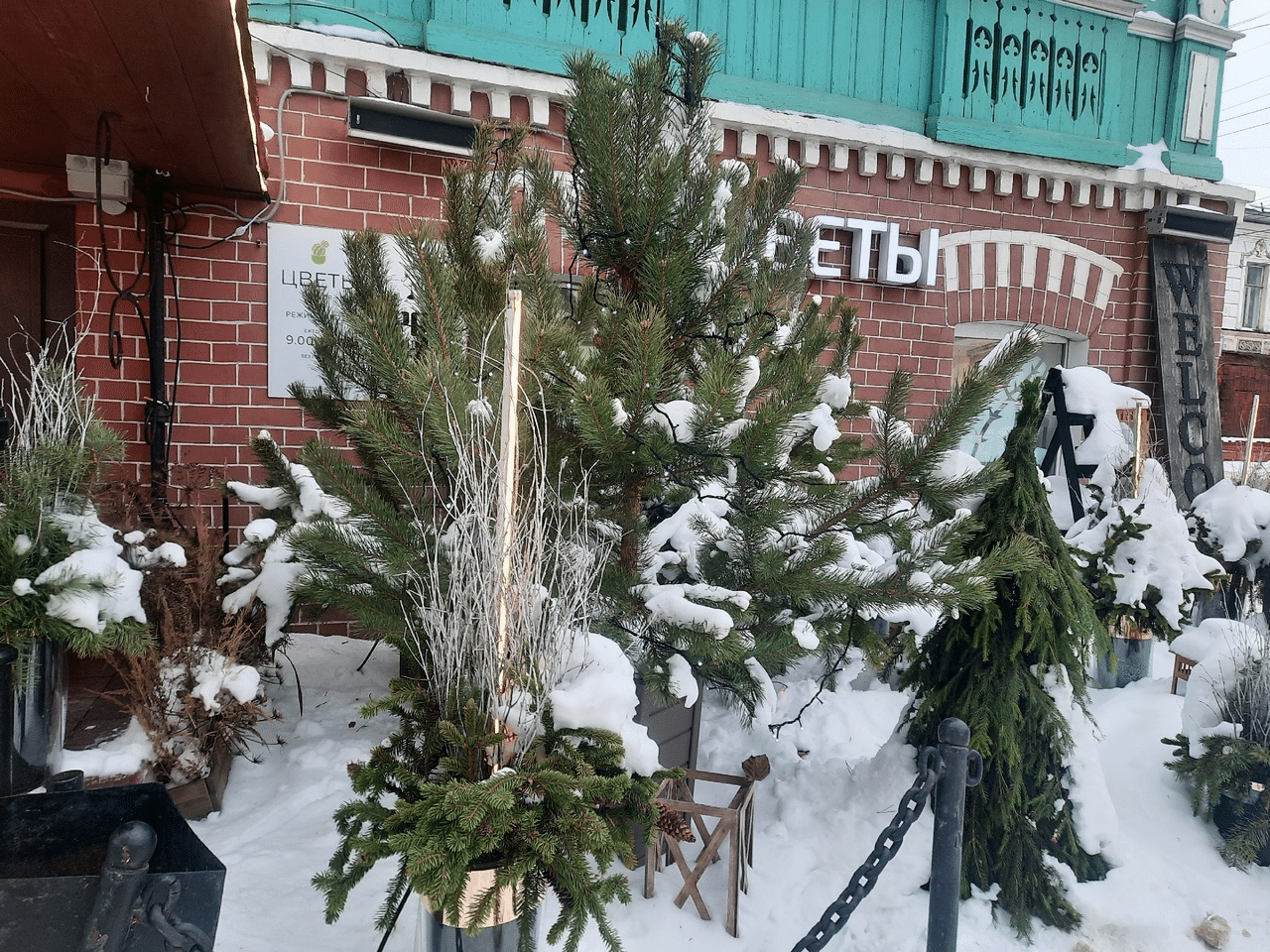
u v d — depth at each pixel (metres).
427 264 2.91
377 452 3.04
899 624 3.52
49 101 3.71
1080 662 3.53
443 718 2.28
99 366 5.06
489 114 5.68
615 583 2.96
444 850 1.89
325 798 3.48
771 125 6.36
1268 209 14.45
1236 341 14.26
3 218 4.91
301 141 5.30
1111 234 7.72
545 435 2.63
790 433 2.90
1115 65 7.56
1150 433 7.84
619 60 5.94
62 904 1.79
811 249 3.83
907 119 6.94
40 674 2.82
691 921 2.98
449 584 2.46
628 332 2.75
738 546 3.11
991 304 7.31
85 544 2.85
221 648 3.51
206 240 5.17
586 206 3.10
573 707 2.20
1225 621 4.95
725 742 4.46
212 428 5.30
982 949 3.07
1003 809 3.28
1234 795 3.81
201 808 3.33
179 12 2.85
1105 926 3.24
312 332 5.40
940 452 2.82
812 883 3.28
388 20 5.45
